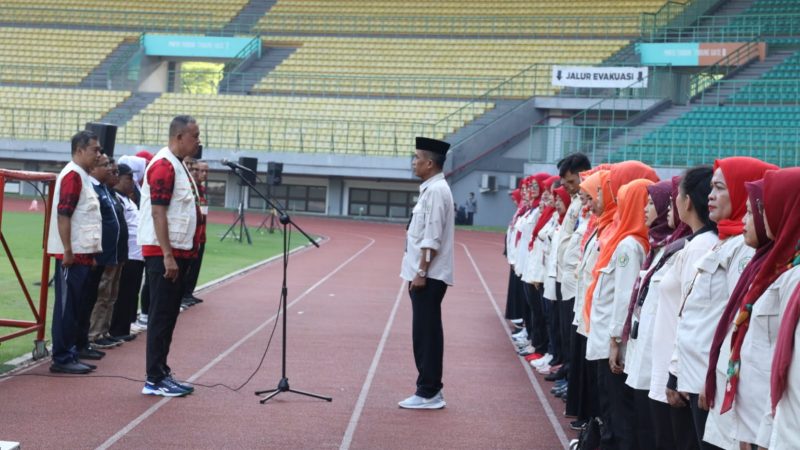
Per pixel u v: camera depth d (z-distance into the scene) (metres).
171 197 8.19
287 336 11.73
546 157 32.75
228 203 40.28
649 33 39.34
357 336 11.93
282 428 7.31
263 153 38.25
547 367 9.90
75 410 7.61
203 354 10.34
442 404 8.20
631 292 5.88
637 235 5.98
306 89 41.44
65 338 9.00
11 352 9.84
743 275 4.15
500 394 8.81
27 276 15.90
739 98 33.03
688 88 35.25
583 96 36.78
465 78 39.75
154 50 43.69
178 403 8.02
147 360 8.28
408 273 8.17
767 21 36.97
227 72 42.53
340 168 37.47
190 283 13.84
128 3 47.91
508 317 13.66
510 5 43.97
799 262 3.78
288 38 44.44
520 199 13.80
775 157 28.61
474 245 28.77
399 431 7.35
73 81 43.03
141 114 39.91
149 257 8.22
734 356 4.05
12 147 39.53
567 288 8.17
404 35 43.94
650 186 5.70
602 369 6.20
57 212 8.92
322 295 15.93
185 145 8.29
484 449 6.89
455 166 36.50
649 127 32.22
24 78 43.22
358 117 39.22
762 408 3.92
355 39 43.91
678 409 4.89
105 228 9.58
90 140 9.04
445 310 14.73
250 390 8.65
